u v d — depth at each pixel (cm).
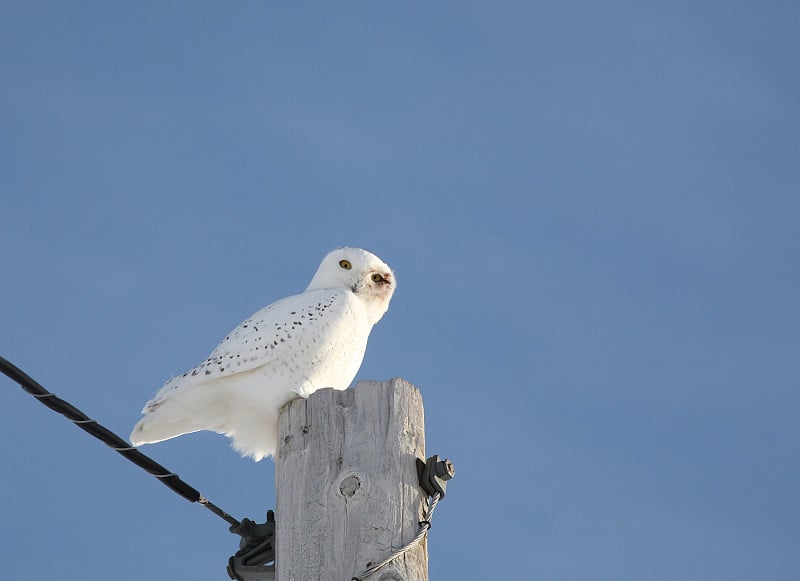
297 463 1003
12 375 1015
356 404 1021
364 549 944
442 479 988
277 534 986
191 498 1088
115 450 1062
